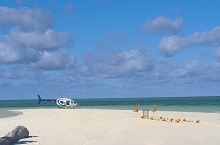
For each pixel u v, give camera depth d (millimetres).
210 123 29906
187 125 27797
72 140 19172
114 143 18203
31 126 27047
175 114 43281
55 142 18453
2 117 39688
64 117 36156
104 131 23359
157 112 48000
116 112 44844
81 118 34656
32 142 18500
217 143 18453
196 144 18141
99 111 46469
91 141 18828
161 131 23469
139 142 18594
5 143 17031
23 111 51562
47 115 39656
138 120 32344
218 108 68000
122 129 24609
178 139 19766
